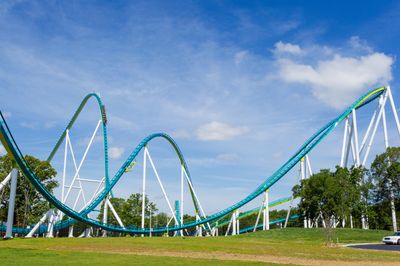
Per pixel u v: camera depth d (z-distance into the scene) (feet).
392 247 184.65
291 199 361.92
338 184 325.83
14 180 220.23
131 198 462.19
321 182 322.75
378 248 177.27
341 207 316.40
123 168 325.62
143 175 346.13
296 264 105.91
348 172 342.64
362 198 347.56
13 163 219.61
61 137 346.13
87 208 302.86
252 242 220.02
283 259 121.08
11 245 169.58
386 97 354.95
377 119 359.87
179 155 377.30
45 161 326.44
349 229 307.99
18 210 328.70
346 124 359.87
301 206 337.52
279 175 333.62
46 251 137.49
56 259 108.47
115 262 101.04
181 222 374.43
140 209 460.96
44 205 328.08
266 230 321.52
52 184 332.19
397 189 338.75
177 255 130.93
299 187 348.38
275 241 247.29
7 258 109.60
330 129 338.95
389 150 343.67
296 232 300.40
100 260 106.22
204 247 168.04
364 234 282.77
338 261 116.67
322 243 228.22
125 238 239.50
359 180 344.90
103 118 330.34
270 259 120.57
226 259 117.50
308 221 383.45
